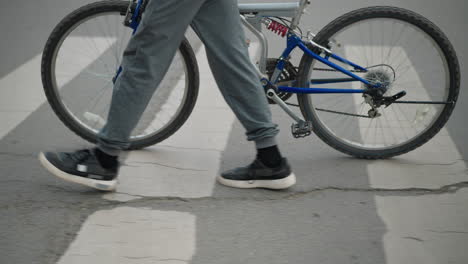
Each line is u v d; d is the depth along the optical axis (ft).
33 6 19.22
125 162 11.32
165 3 8.76
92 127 11.99
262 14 10.63
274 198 10.30
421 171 11.32
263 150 10.26
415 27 10.89
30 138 12.17
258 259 8.70
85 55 14.28
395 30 16.88
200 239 9.11
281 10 10.55
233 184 10.54
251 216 9.75
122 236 9.12
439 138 12.61
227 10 9.28
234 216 9.73
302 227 9.50
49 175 10.80
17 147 11.78
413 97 13.73
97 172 10.00
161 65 9.31
